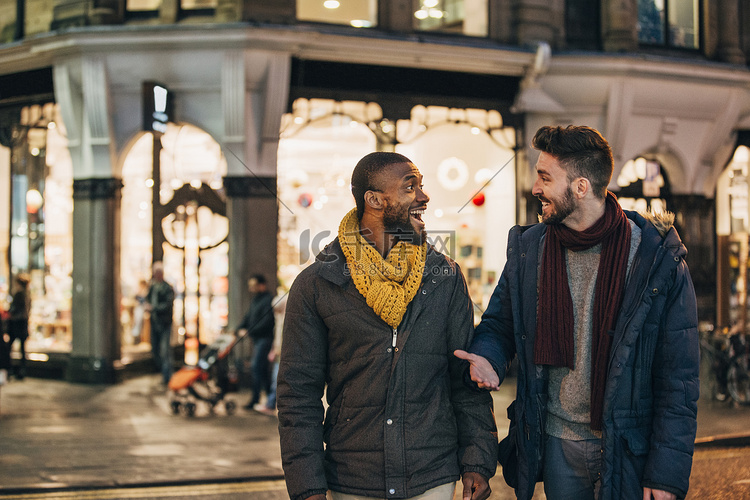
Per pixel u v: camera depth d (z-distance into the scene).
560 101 12.29
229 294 10.67
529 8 12.01
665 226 2.47
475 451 2.50
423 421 2.42
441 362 2.48
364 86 11.09
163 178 11.70
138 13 11.40
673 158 13.25
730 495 5.75
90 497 5.78
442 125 11.43
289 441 2.42
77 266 11.67
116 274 11.67
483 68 11.53
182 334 12.03
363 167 2.48
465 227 11.15
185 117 10.93
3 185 12.47
